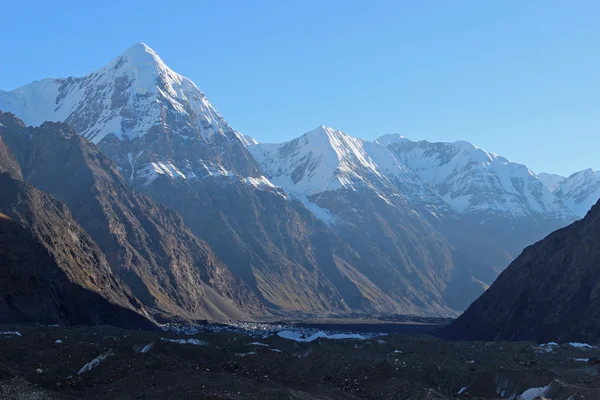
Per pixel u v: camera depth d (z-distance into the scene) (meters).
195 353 117.75
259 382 101.06
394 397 101.44
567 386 101.94
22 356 109.62
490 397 106.25
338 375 113.44
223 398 85.62
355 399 100.69
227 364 114.88
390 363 123.12
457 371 117.50
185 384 92.31
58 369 101.81
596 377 112.94
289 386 101.88
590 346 159.38
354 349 138.75
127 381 95.12
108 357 105.38
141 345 118.88
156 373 98.12
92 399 86.62
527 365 128.00
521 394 104.38
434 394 100.38
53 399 81.06
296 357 125.88
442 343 158.00
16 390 80.00
